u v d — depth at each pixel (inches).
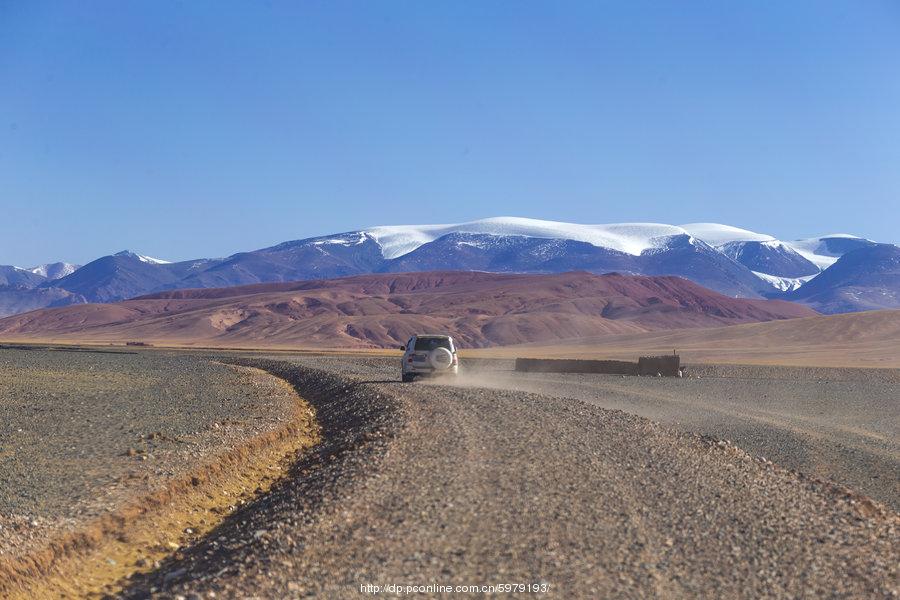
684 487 665.6
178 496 748.0
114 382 2025.1
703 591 425.4
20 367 2610.7
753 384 2159.2
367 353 4965.6
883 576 461.7
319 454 952.9
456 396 1391.5
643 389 1916.8
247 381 2123.5
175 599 453.4
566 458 767.7
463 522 538.0
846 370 2856.8
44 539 576.4
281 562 477.7
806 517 591.2
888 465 940.0
